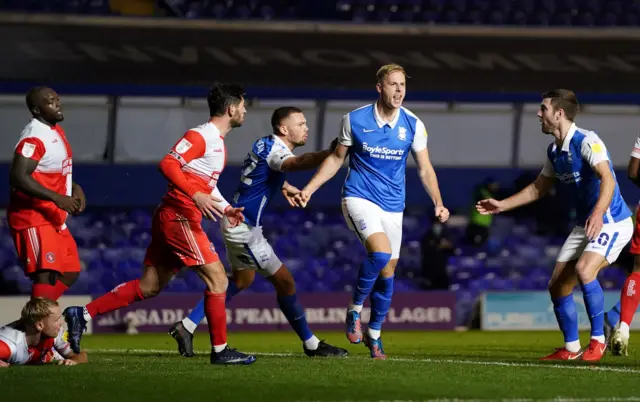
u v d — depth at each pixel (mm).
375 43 55469
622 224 23984
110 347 33750
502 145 58406
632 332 43094
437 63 55844
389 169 23016
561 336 41594
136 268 55281
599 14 59875
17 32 53500
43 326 21297
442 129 58125
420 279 55781
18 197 23047
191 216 21641
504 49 56156
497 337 41000
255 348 32781
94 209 56750
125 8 57219
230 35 54938
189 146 21266
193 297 45781
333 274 56312
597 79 56406
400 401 15969
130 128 56125
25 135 22719
